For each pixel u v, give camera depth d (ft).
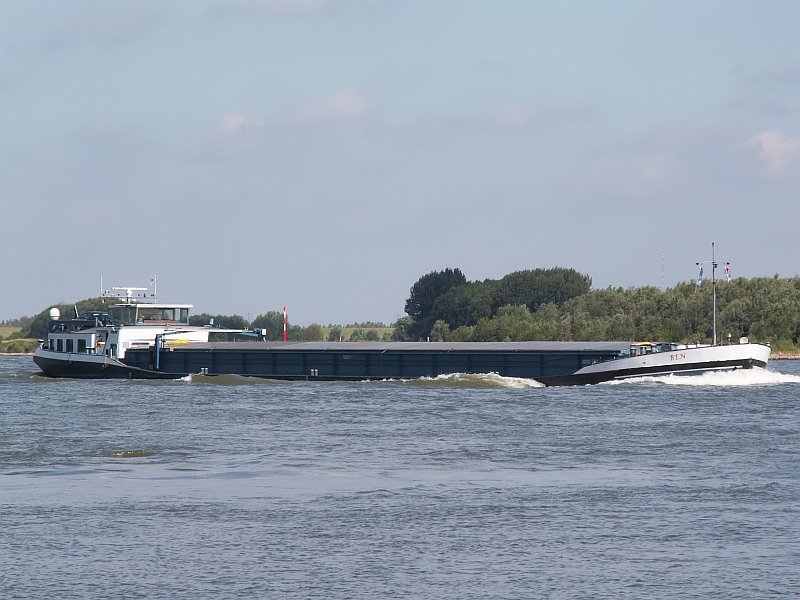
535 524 502.38
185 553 454.81
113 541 473.26
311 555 451.94
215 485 597.52
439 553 455.22
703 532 486.38
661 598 399.03
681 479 609.83
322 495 568.00
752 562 440.04
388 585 413.59
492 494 569.23
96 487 591.78
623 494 567.59
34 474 635.25
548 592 405.80
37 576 424.05
